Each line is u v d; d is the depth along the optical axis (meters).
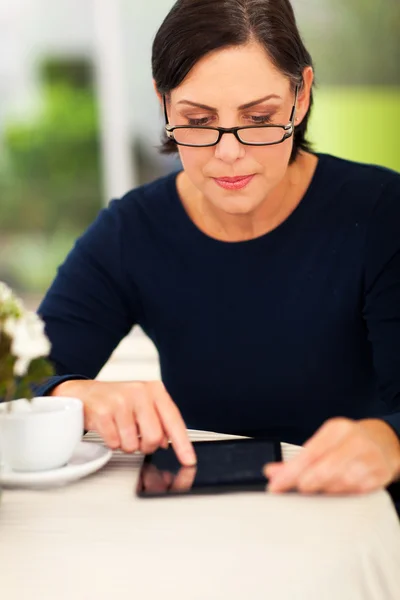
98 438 1.43
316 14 4.07
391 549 1.06
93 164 5.61
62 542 1.02
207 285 1.67
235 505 1.10
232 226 1.64
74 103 5.52
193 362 1.70
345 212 1.64
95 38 5.11
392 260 1.60
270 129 1.42
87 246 1.76
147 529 1.05
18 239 5.73
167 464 1.25
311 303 1.63
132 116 4.84
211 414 1.73
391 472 1.15
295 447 1.32
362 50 4.12
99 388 1.35
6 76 5.48
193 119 1.43
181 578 0.93
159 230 1.71
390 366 1.55
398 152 4.20
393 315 1.58
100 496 1.16
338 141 4.20
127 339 4.35
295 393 1.66
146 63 4.78
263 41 1.37
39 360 1.12
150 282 1.71
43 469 1.21
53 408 1.29
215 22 1.36
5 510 1.13
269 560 0.96
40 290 5.76
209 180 1.47
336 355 1.64
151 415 1.28
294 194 1.66
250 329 1.65
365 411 1.72
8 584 0.94
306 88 1.55
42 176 5.64
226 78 1.37
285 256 1.64
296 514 1.07
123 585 0.93
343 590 0.96
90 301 1.75
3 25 5.38
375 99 4.17
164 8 4.70
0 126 5.56
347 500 1.11
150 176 4.89
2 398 1.36
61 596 0.91
